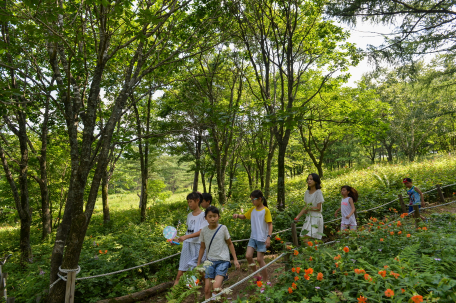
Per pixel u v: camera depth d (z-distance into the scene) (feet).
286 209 23.90
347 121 30.35
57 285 13.14
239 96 40.50
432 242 12.03
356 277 8.92
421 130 83.41
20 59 21.17
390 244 12.51
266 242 12.98
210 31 25.26
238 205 31.07
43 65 26.25
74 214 13.41
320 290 9.23
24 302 14.33
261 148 46.80
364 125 31.60
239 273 16.74
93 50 20.71
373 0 21.70
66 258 13.05
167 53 23.07
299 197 35.06
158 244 20.68
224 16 24.81
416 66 24.38
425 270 9.14
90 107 14.26
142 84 32.78
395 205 25.95
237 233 20.38
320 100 44.06
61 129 34.09
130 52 26.03
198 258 12.53
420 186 30.89
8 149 31.32
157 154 49.78
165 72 26.12
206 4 23.58
